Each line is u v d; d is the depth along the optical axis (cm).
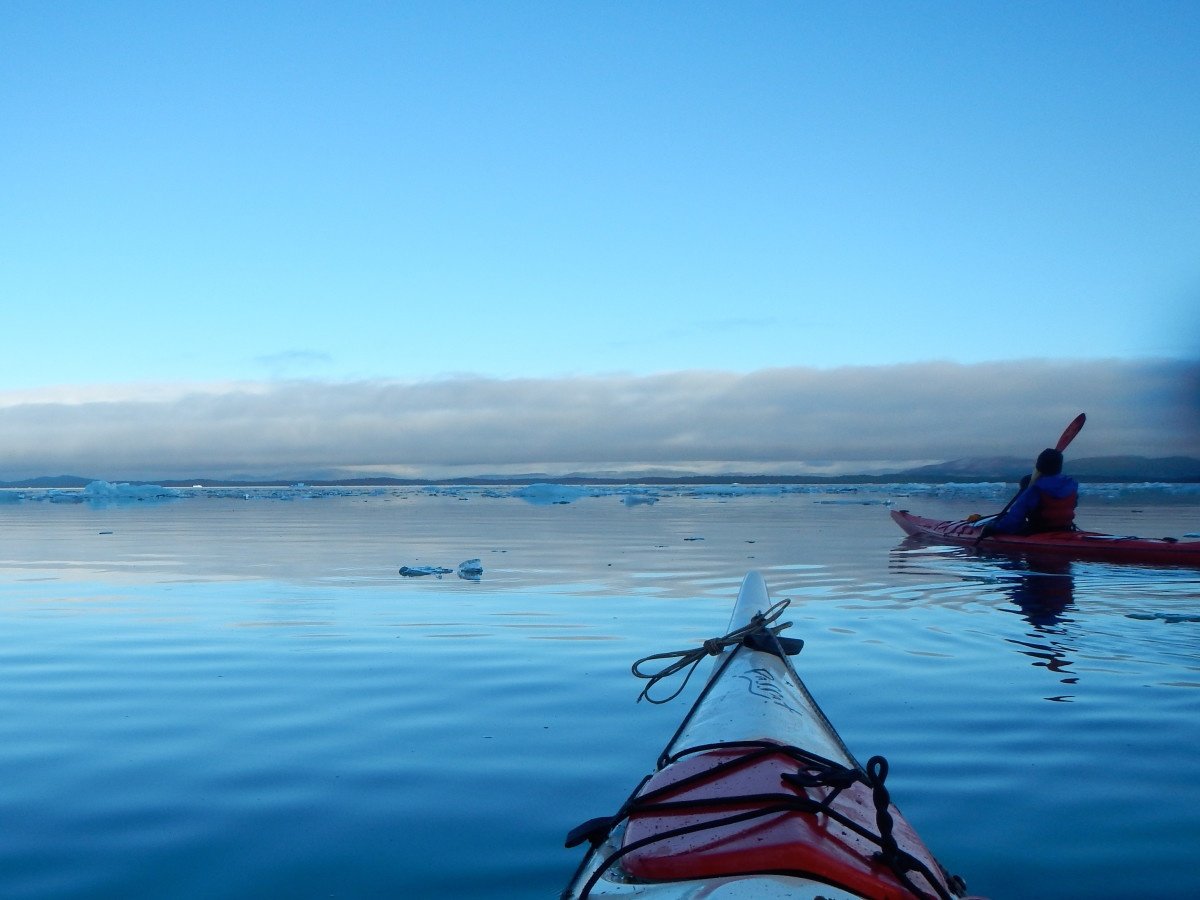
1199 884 257
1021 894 251
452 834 293
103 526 1894
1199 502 2702
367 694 464
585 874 213
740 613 434
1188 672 504
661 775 245
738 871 187
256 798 326
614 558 1106
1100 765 354
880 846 202
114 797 329
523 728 405
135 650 575
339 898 252
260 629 639
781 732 268
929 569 974
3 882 265
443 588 833
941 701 445
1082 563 1025
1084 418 1184
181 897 255
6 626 663
